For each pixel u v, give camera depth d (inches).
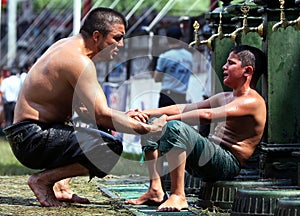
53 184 335.0
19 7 1646.2
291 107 357.7
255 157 394.3
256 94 337.4
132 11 872.3
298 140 356.2
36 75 331.3
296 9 356.8
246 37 414.3
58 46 335.9
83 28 334.6
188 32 721.6
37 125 329.1
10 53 1374.3
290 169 354.3
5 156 742.5
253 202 288.0
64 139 325.7
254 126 334.6
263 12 360.8
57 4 1414.9
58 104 330.6
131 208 328.5
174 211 316.5
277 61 356.8
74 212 316.8
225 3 447.5
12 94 1107.9
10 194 383.9
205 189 329.7
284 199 270.4
